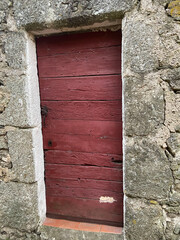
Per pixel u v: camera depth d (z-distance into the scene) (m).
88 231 1.33
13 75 1.26
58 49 1.35
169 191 1.08
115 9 1.04
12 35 1.22
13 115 1.29
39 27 1.20
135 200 1.14
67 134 1.42
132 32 1.04
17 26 1.20
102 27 1.23
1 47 1.25
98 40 1.28
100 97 1.32
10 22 1.21
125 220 1.18
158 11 0.99
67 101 1.39
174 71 1.01
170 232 1.10
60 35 1.33
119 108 1.30
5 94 1.28
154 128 1.07
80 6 1.08
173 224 1.09
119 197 1.38
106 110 1.33
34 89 1.33
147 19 1.01
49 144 1.46
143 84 1.05
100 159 1.38
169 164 1.07
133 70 1.06
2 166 1.36
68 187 1.48
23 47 1.23
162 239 1.12
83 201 1.46
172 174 1.07
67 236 1.32
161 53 1.02
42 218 1.46
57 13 1.12
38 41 1.37
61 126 1.42
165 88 1.03
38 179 1.38
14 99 1.27
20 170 1.33
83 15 1.08
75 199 1.47
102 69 1.29
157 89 1.04
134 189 1.13
